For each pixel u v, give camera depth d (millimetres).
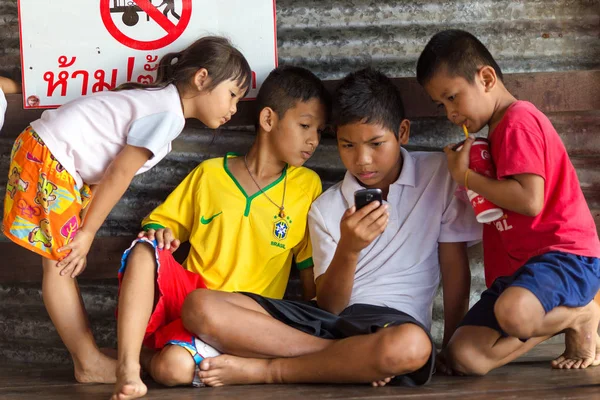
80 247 2561
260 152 2990
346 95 2740
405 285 2803
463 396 2156
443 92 2725
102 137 2627
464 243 2912
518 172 2508
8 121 3137
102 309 3250
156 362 2424
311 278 3037
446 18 3215
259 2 3113
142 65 3119
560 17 3219
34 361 3260
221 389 2363
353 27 3211
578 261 2514
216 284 2889
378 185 2955
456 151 2691
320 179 3182
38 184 2586
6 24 3217
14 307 3256
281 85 2912
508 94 2762
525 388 2254
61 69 3121
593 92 3045
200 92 2801
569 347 2635
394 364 2260
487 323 2551
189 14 3100
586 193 3227
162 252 2590
